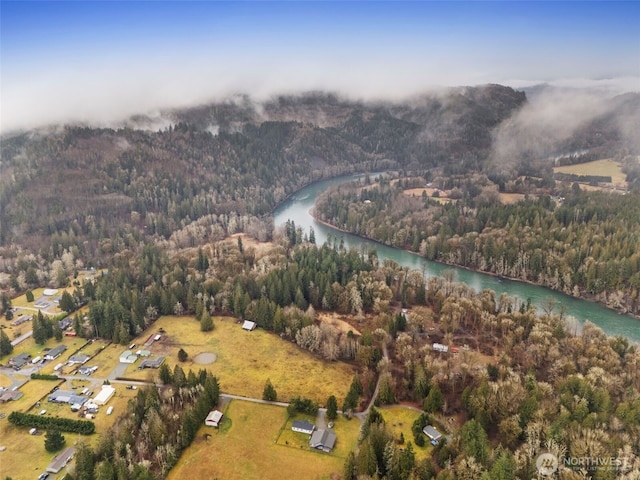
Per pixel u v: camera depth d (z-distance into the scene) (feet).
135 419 517.96
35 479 458.91
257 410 554.46
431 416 515.50
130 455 461.78
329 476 454.40
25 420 531.09
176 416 522.06
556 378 562.25
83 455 449.06
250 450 490.90
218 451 490.08
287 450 490.08
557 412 488.85
